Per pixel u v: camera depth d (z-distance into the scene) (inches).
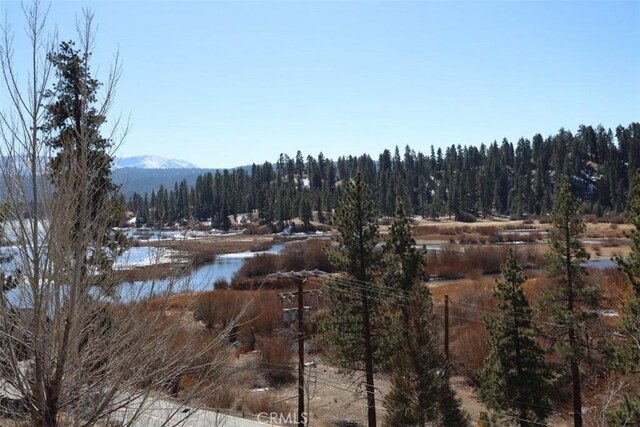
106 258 209.3
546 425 793.6
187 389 242.2
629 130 6599.4
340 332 895.1
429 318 886.4
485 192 5349.4
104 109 208.4
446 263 2118.6
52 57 195.2
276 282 1701.5
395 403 729.6
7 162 183.3
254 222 4948.3
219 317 1024.9
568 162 5940.0
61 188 188.1
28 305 190.9
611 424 573.9
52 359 189.5
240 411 743.1
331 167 6501.0
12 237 185.6
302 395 748.0
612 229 3506.4
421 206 5634.8
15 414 188.7
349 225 917.2
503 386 797.9
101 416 193.5
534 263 2121.1
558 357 1031.6
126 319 202.7
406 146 7209.6
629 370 634.2
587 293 850.8
